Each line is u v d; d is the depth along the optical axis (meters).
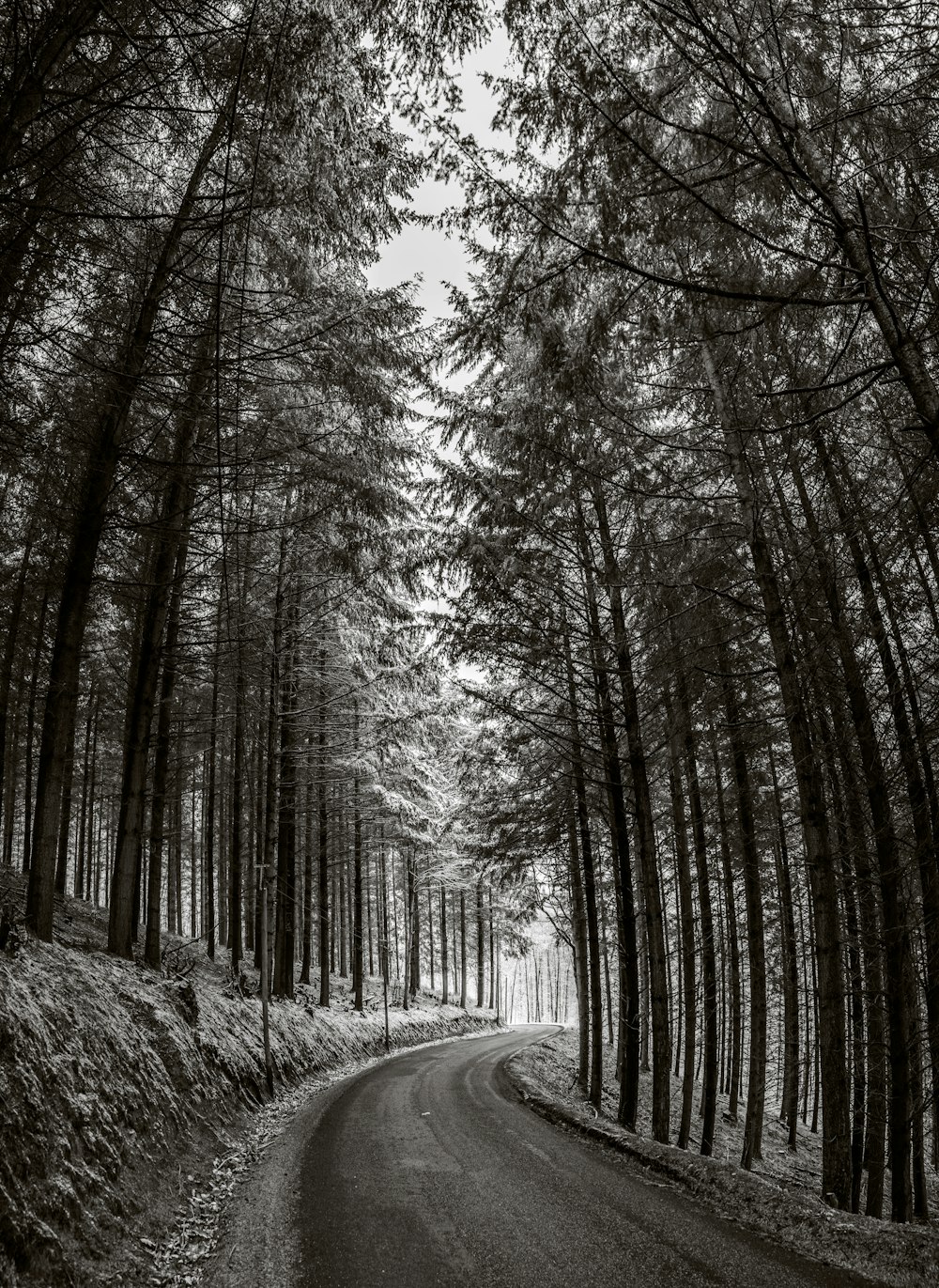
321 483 10.83
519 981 78.06
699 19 3.82
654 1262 5.60
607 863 18.39
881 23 4.20
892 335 4.47
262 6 4.77
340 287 9.55
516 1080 16.44
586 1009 17.73
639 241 5.61
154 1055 8.39
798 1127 21.22
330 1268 5.54
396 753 21.58
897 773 8.45
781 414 7.27
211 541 11.67
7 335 5.20
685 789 14.80
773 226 5.70
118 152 5.18
